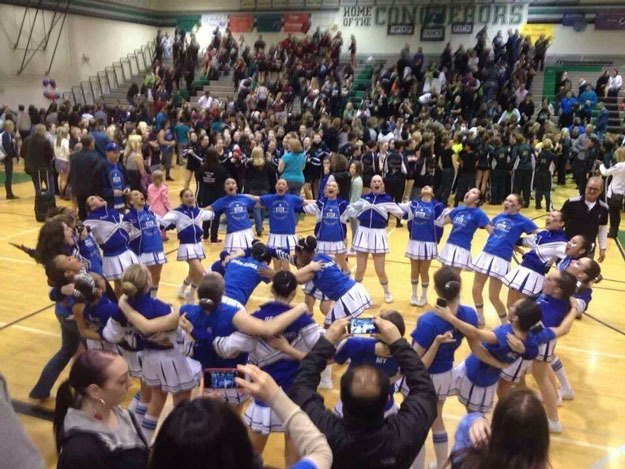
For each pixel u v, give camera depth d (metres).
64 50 22.19
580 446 4.37
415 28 22.81
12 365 5.36
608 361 5.77
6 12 19.69
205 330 3.69
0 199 12.57
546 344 4.24
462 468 2.07
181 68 23.16
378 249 6.99
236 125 15.66
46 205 10.47
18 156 17.55
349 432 2.13
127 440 2.24
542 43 19.98
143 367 3.90
